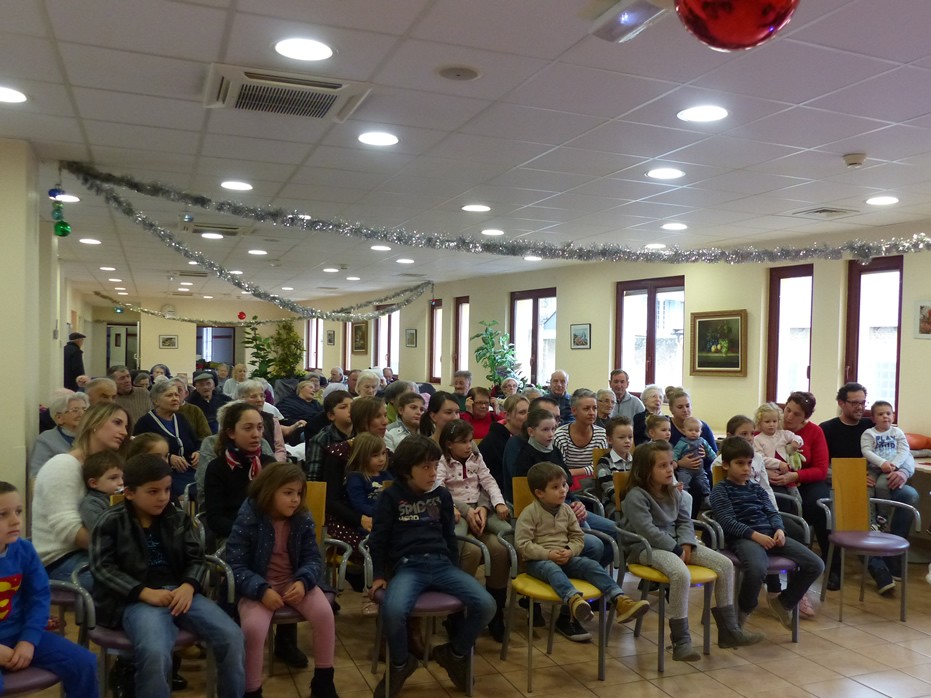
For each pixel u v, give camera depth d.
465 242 6.56
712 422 8.30
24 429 4.55
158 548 2.91
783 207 6.12
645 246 8.30
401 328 14.70
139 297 18.56
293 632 3.58
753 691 3.41
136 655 2.58
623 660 3.75
